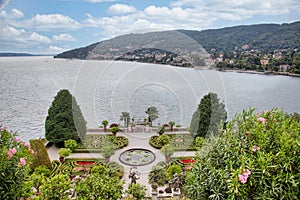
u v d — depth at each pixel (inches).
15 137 218.5
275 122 166.7
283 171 145.9
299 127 169.2
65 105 678.5
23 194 205.2
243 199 142.2
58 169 534.6
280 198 138.9
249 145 156.8
